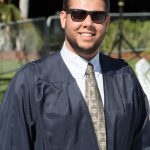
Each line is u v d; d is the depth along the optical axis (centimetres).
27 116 371
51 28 1445
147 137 402
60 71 382
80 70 384
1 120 378
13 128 372
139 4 2945
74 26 379
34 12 2881
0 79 1355
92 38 380
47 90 372
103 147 370
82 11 377
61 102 368
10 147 372
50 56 392
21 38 1416
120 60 409
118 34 1514
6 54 1385
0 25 1381
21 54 1411
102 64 397
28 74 378
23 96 371
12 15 1728
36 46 1437
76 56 385
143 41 1591
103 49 1506
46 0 2952
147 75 709
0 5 1730
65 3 386
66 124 364
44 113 366
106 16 385
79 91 374
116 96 386
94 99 376
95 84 383
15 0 2416
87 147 367
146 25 1599
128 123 384
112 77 394
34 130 372
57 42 1457
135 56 1536
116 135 375
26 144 371
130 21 1570
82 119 368
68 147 363
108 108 379
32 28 1430
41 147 368
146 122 402
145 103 405
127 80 397
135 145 402
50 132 364
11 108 373
